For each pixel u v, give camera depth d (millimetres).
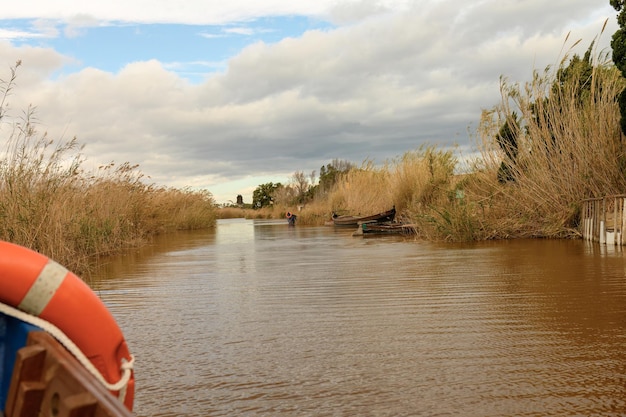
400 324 6000
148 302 7867
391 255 13141
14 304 1906
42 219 10922
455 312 6484
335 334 5691
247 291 8555
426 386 4141
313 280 9414
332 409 3791
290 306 7207
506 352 4895
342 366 4672
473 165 18938
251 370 4656
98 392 1660
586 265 9852
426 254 13000
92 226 15148
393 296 7594
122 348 2104
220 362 4906
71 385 1631
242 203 85875
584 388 4008
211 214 39094
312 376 4457
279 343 5434
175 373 4641
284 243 19141
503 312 6406
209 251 16484
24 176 11391
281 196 61031
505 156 17641
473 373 4383
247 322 6391
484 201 17531
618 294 7168
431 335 5516
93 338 2004
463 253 12828
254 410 3820
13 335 1954
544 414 3594
